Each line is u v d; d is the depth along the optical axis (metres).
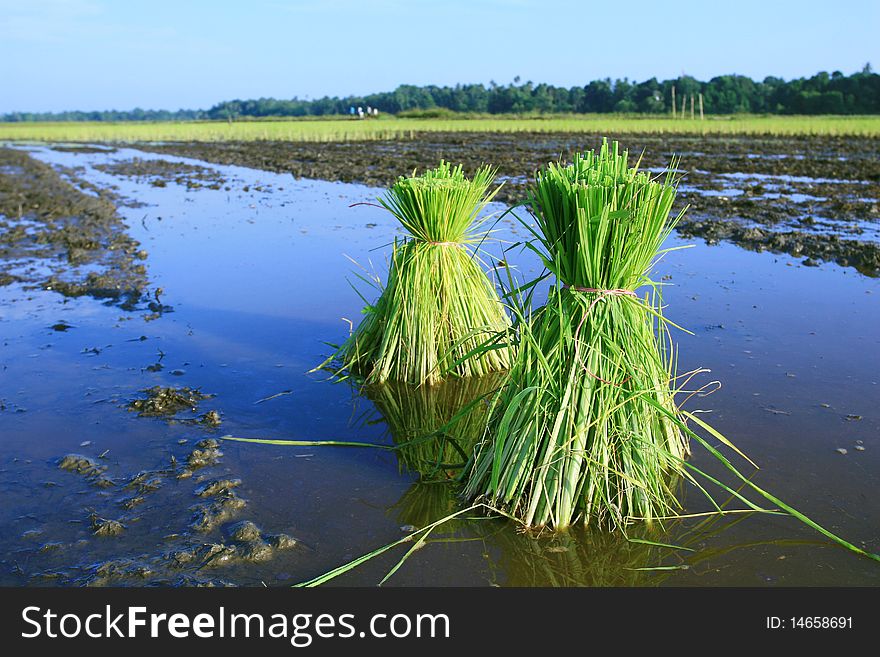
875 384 4.09
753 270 6.90
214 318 5.91
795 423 3.64
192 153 28.06
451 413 4.05
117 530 2.87
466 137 33.31
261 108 130.12
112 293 6.77
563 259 2.97
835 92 64.19
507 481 2.93
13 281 7.36
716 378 4.23
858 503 2.94
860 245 7.54
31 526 2.93
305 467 3.42
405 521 2.95
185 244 9.16
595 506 2.89
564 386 2.91
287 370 4.71
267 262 8.03
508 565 2.65
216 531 2.87
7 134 51.03
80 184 16.77
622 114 67.94
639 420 2.96
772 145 26.05
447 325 4.43
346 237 9.42
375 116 69.62
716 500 3.03
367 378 4.47
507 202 11.09
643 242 2.93
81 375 4.64
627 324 2.99
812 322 5.24
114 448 3.62
